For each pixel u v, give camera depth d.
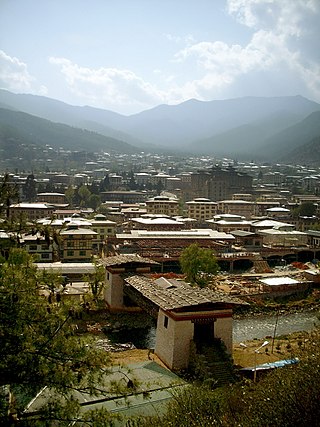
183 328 53.06
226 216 195.62
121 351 61.22
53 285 25.31
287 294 101.00
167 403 34.81
